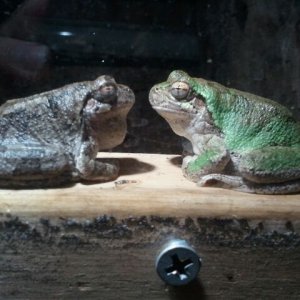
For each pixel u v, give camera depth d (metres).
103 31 0.15
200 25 0.17
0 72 0.14
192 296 0.08
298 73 0.14
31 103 0.08
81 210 0.08
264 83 0.16
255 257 0.08
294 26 0.14
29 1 0.14
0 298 0.08
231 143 0.09
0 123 0.08
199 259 0.08
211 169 0.08
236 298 0.08
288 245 0.08
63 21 0.15
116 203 0.08
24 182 0.08
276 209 0.08
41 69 0.14
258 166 0.08
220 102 0.09
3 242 0.08
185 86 0.09
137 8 0.16
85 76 0.15
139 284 0.08
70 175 0.08
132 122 0.15
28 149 0.08
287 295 0.08
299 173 0.08
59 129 0.08
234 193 0.08
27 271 0.08
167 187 0.08
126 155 0.10
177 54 0.16
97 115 0.08
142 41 0.16
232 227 0.08
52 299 0.08
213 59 0.17
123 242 0.08
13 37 0.14
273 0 0.15
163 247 0.08
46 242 0.08
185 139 0.10
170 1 0.16
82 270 0.08
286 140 0.09
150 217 0.08
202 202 0.08
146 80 0.16
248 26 0.16
